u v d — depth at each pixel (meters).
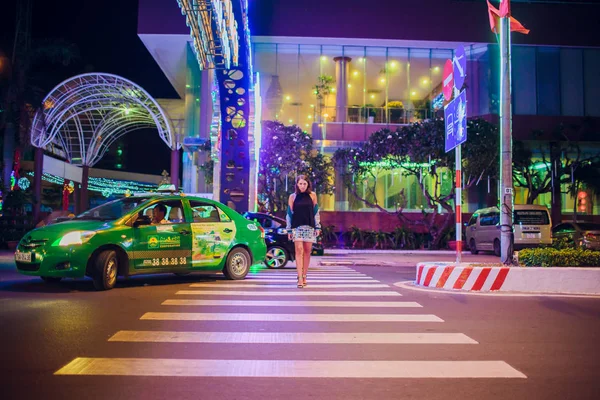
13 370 4.34
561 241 11.09
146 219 9.34
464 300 8.23
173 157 29.88
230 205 16.23
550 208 33.66
